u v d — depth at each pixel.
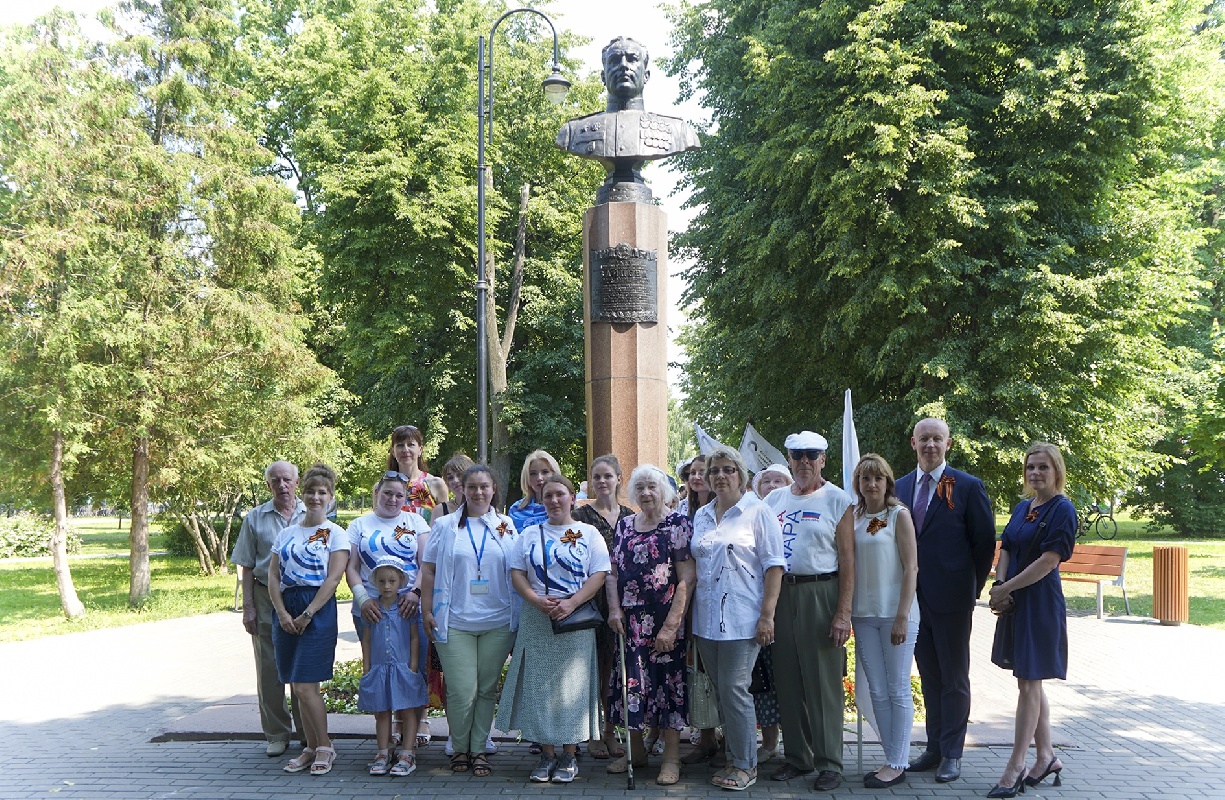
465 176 24.17
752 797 5.63
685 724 5.99
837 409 21.12
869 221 17.41
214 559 25.03
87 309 15.56
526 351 27.22
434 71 25.05
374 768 6.18
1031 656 5.65
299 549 6.23
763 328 20.11
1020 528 5.86
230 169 18.16
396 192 22.70
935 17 17.36
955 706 5.95
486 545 6.28
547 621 6.01
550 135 25.88
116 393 16.62
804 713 6.00
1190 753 6.64
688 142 9.95
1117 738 7.07
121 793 5.88
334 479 6.46
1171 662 10.30
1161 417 22.19
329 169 23.62
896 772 5.84
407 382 26.89
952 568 5.98
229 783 6.04
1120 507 33.16
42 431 16.09
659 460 9.65
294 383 19.27
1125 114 16.91
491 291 24.34
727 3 21.77
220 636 13.48
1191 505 30.94
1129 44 16.50
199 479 18.97
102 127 16.66
